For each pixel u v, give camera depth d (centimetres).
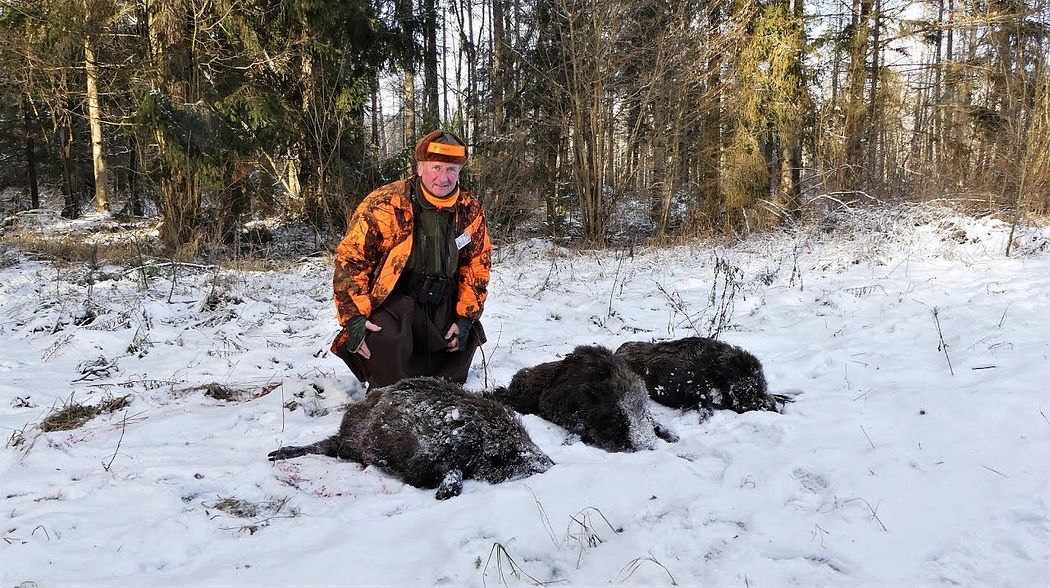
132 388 586
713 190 2080
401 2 2150
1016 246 1061
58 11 1543
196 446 443
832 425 407
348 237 493
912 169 1966
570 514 309
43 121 2873
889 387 464
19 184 3259
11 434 470
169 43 1608
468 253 529
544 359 642
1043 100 1677
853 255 1102
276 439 454
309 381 581
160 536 302
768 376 536
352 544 294
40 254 1512
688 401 477
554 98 2162
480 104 2341
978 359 508
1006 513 287
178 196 1656
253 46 1623
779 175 2266
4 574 272
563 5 1955
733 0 1997
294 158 1923
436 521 310
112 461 409
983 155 1983
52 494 364
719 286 1016
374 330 487
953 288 823
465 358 538
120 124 1784
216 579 265
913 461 342
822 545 274
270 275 1280
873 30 2072
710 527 290
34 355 727
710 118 2081
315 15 1636
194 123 1502
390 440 380
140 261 1220
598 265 1367
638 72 2084
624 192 2155
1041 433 361
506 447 367
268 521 324
